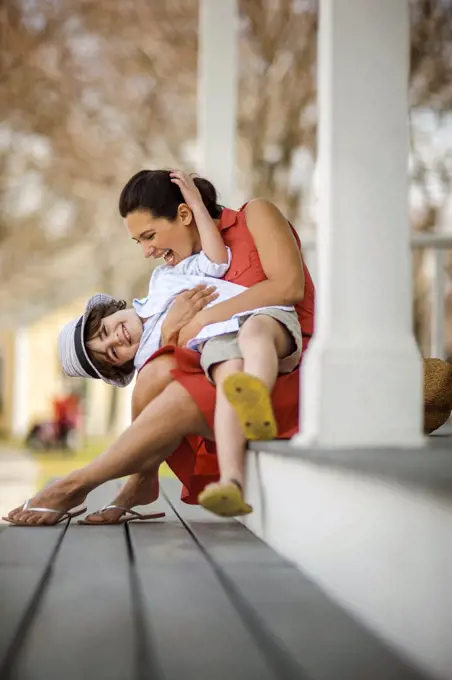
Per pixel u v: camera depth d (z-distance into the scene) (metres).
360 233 2.62
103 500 4.18
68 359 3.50
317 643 1.59
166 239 3.30
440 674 1.92
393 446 2.56
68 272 22.42
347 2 2.63
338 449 2.43
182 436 3.11
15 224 19.97
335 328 2.60
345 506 2.22
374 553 2.09
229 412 2.78
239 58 14.30
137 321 3.42
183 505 3.96
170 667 1.44
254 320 2.99
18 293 25.73
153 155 16.72
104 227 20.39
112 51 15.21
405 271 2.62
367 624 2.12
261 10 13.94
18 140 17.41
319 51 2.75
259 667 1.44
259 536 2.94
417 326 12.61
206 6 5.53
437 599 1.92
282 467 2.65
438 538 1.89
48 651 1.55
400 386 2.58
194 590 2.05
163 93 15.80
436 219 13.43
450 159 13.41
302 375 2.70
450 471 1.87
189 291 3.23
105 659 1.50
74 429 23.11
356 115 2.63
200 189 3.46
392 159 2.64
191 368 3.06
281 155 14.53
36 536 2.93
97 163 17.09
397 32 2.65
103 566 2.37
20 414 32.59
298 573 2.26
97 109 16.00
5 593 2.03
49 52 15.34
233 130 5.53
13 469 15.04
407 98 2.65
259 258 3.25
